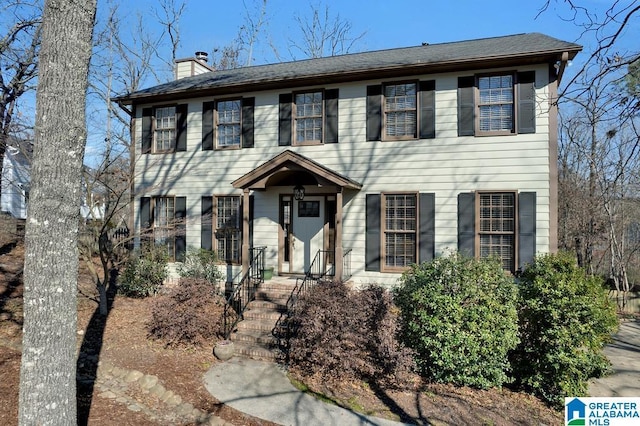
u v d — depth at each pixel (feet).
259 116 37.06
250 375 21.18
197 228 38.58
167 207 40.09
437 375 20.74
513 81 30.19
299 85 35.55
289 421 16.53
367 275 33.06
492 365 20.06
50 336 11.23
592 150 52.16
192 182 38.93
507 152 30.04
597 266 55.98
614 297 42.29
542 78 29.48
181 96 39.09
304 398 18.72
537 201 29.35
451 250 31.04
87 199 32.65
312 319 21.49
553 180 28.99
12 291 34.27
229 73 43.14
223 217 38.06
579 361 18.93
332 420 16.76
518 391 20.62
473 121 30.81
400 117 33.09
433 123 31.78
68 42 11.74
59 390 11.32
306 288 29.04
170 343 25.54
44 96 11.48
